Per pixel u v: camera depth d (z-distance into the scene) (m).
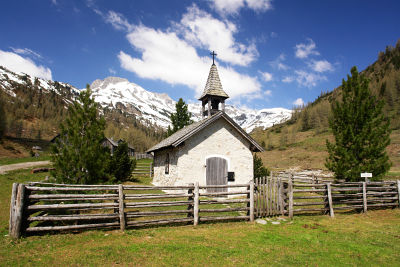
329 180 18.17
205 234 7.89
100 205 7.86
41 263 5.52
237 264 5.72
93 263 5.57
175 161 15.58
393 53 146.50
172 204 8.83
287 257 6.18
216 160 15.84
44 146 74.88
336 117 14.22
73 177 9.41
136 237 7.41
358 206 11.37
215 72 18.81
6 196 12.64
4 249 6.20
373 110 13.13
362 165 12.84
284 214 10.53
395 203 11.95
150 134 191.12
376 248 6.88
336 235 7.96
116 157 20.09
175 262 5.71
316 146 72.12
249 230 8.44
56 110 146.12
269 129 149.88
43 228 7.18
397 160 41.53
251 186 9.80
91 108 9.95
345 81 14.28
